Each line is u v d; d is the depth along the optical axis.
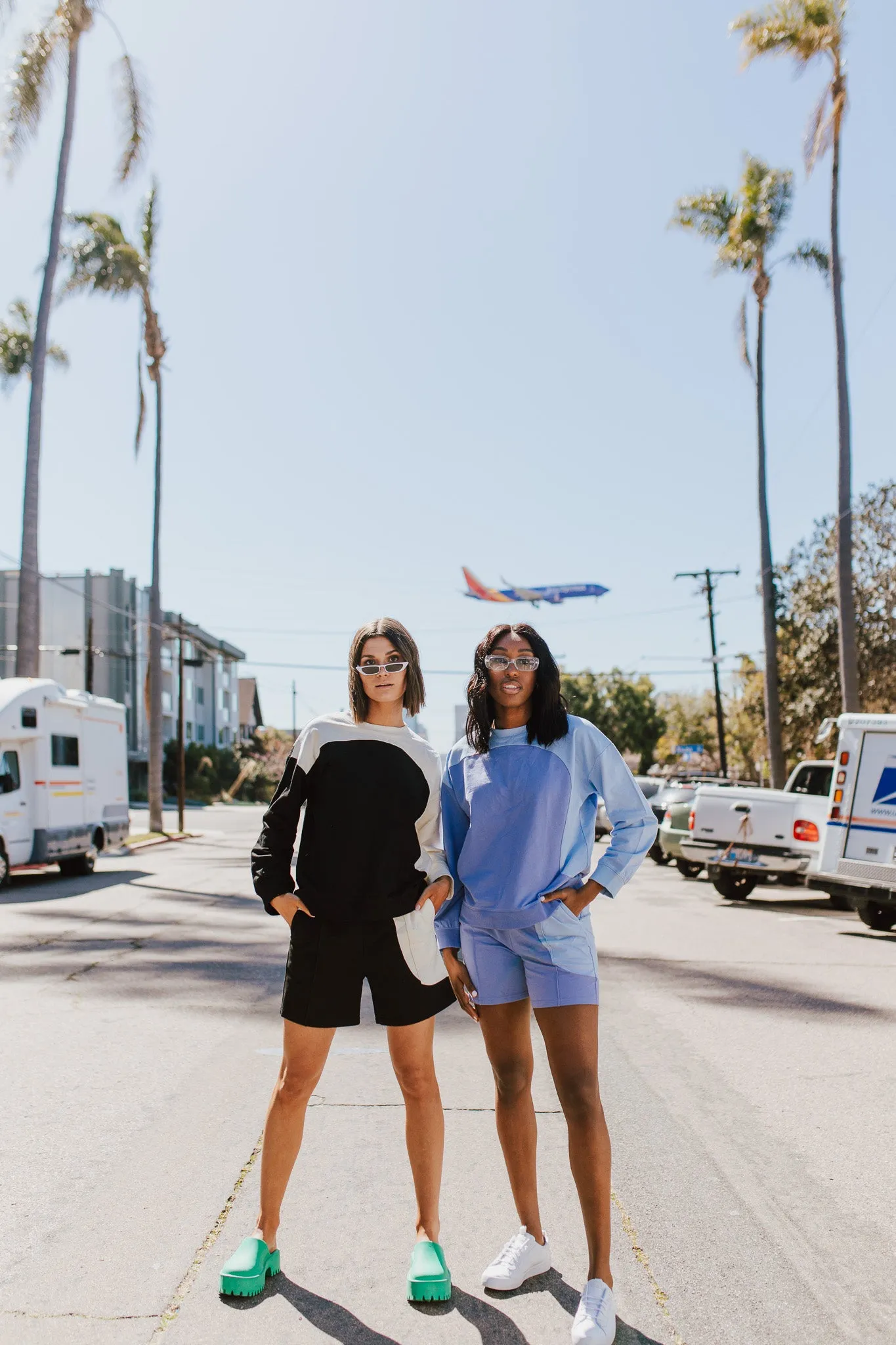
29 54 19.53
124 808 20.03
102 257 26.52
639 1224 3.75
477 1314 3.04
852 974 8.73
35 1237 3.55
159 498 31.14
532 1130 3.35
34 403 20.34
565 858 3.29
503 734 3.41
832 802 12.08
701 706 66.81
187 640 63.50
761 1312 3.11
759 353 27.36
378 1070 5.71
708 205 27.72
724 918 12.53
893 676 27.11
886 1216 3.85
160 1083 5.41
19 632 19.70
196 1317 3.00
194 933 10.73
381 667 3.31
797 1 20.25
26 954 9.40
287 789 3.31
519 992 3.33
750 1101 5.25
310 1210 3.81
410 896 3.26
